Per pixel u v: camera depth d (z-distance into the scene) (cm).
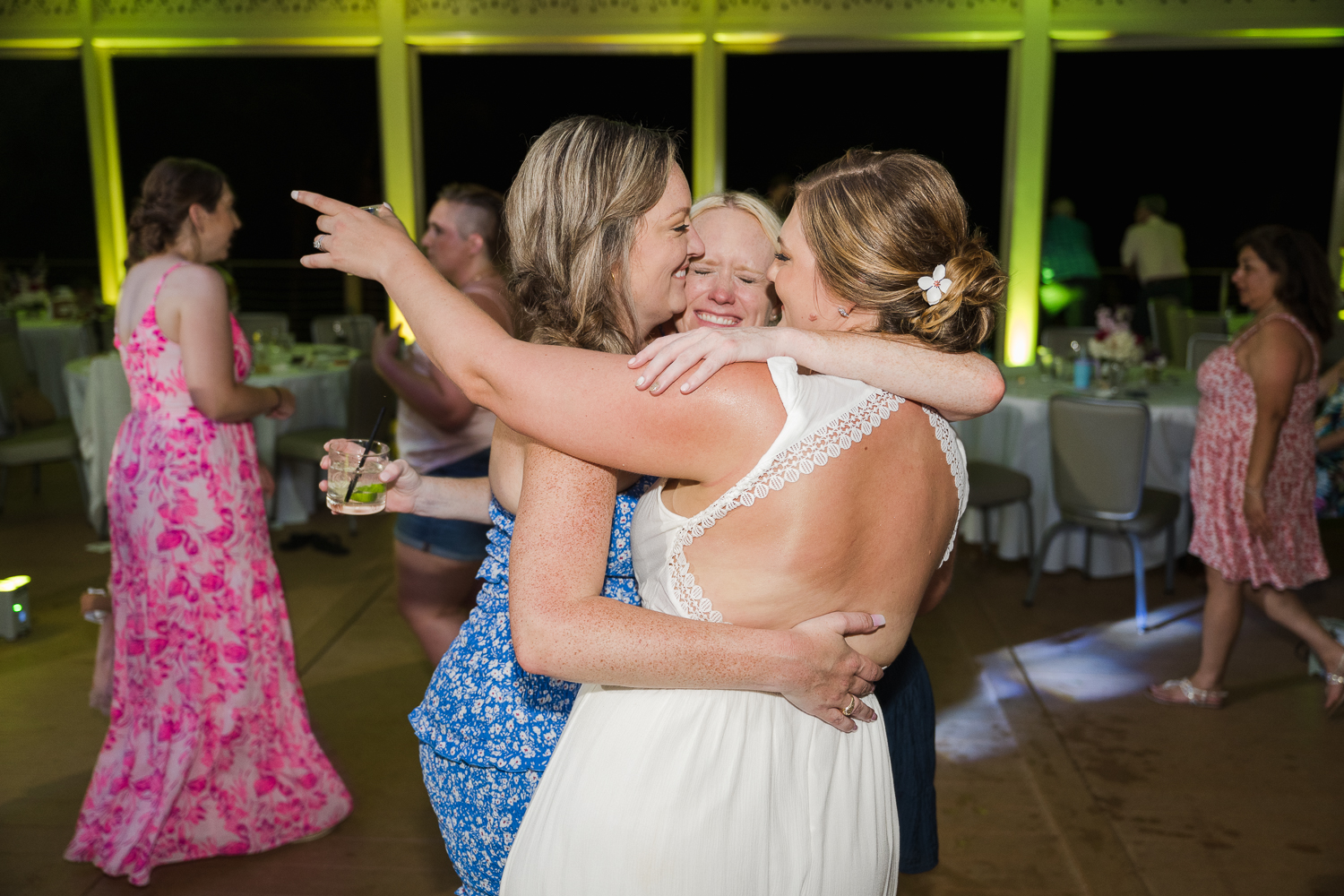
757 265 182
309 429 567
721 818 109
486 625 137
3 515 575
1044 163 845
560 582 106
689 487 109
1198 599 462
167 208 236
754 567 107
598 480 109
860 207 116
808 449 104
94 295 759
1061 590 475
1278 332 327
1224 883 254
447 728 135
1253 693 365
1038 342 905
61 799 286
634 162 118
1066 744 327
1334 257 867
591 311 118
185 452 237
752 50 852
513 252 122
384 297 1002
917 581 116
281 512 559
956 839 272
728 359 105
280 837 259
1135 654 400
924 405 115
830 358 110
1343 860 264
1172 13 812
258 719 254
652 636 104
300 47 878
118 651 249
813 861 114
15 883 244
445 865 256
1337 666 336
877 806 122
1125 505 425
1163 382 550
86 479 557
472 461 271
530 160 120
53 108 1050
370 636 409
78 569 485
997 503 475
